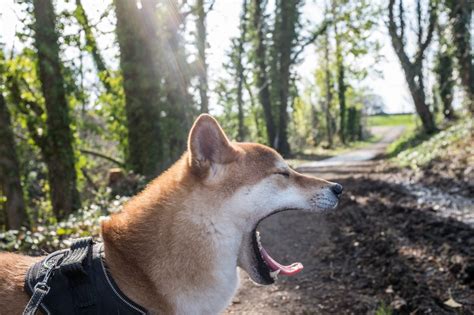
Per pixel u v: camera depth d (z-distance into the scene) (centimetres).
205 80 1533
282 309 460
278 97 2838
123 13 1107
